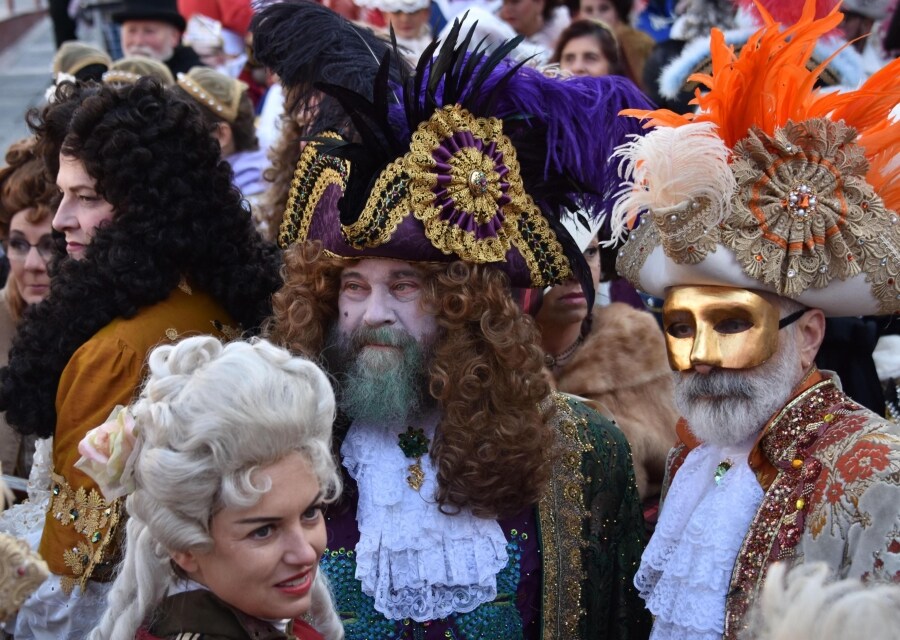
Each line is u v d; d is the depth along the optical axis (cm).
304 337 349
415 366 343
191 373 249
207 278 373
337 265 347
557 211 363
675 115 336
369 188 331
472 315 341
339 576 337
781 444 319
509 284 352
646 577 344
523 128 355
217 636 251
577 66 708
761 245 311
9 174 495
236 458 240
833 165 316
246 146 705
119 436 251
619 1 823
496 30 528
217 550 248
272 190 551
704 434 328
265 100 893
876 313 326
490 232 341
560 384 485
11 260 497
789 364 323
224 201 374
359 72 369
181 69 927
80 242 383
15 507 399
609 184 359
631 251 344
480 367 342
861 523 291
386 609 332
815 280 314
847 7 718
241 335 368
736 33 628
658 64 661
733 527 320
